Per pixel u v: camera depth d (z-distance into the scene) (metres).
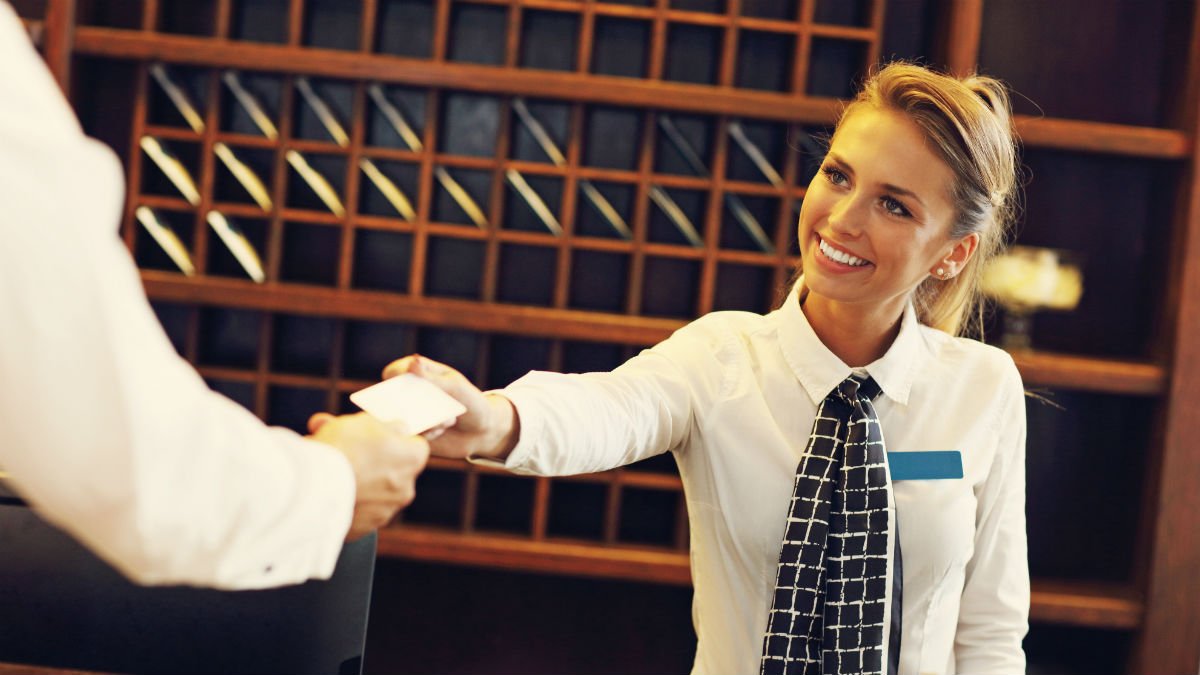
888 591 1.46
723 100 2.81
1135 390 2.84
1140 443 2.97
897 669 1.48
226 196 3.00
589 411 1.39
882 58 3.04
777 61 3.02
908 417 1.55
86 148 0.73
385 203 3.02
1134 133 2.84
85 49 2.77
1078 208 3.09
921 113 1.41
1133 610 2.85
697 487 1.56
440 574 3.12
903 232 1.41
